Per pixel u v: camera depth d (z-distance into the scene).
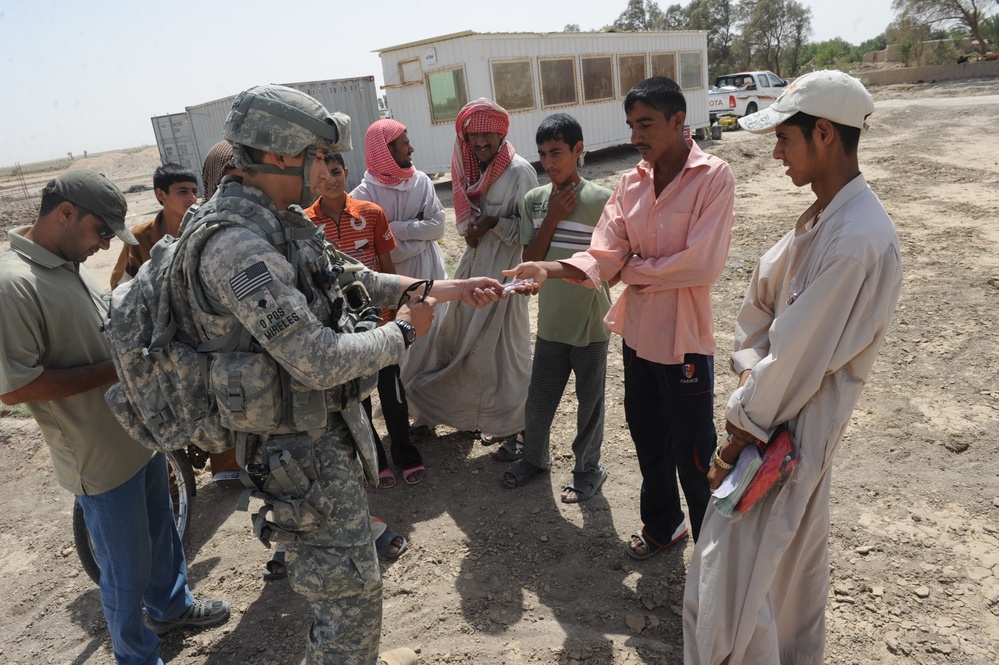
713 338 2.65
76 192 2.20
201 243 1.78
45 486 4.21
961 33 40.56
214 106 15.92
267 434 1.96
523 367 4.06
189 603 2.87
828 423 1.90
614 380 4.95
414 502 3.67
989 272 6.29
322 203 3.50
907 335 5.16
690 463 2.70
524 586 2.98
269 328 1.73
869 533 3.10
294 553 2.05
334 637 2.04
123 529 2.38
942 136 15.92
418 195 4.08
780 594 2.08
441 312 4.01
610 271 2.72
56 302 2.21
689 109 18.59
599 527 3.33
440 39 13.59
